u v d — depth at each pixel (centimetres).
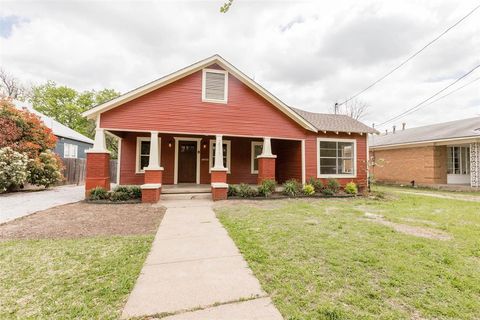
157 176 807
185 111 864
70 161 1376
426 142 1353
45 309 207
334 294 235
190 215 598
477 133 1141
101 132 800
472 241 390
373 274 277
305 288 246
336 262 307
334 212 632
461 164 1429
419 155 1437
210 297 230
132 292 238
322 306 212
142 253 340
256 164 1205
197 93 880
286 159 1184
